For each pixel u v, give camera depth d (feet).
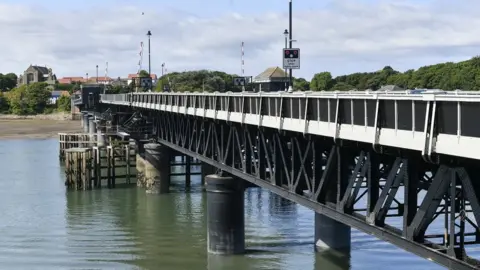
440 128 50.70
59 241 136.36
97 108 391.24
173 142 176.14
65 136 302.25
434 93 53.01
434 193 54.19
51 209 176.65
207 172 215.72
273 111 89.25
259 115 93.35
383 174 67.56
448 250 53.47
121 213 169.89
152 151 204.23
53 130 538.47
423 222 56.03
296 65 115.55
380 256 117.39
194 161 283.18
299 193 84.99
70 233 144.36
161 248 129.18
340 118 67.92
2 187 219.00
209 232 121.80
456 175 53.06
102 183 231.30
